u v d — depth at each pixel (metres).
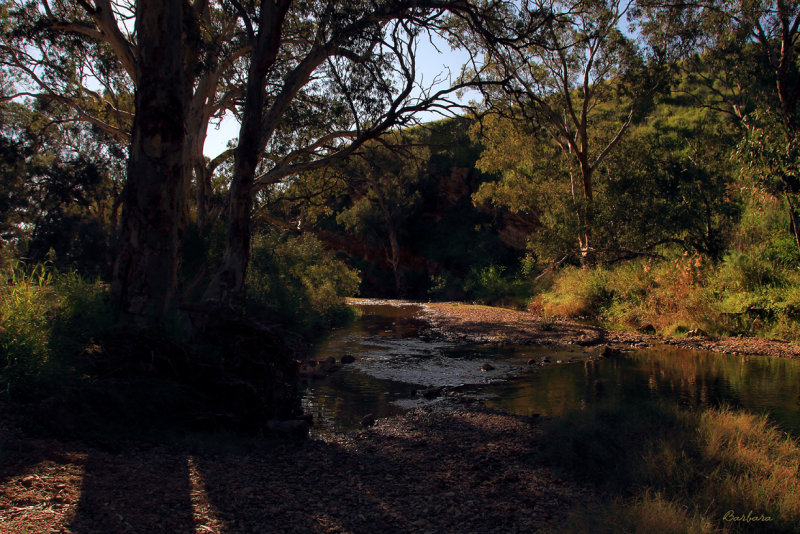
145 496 4.07
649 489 4.62
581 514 4.13
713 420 6.33
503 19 12.05
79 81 19.00
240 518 3.93
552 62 25.67
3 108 29.84
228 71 18.22
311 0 11.77
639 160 24.14
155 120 8.14
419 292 47.69
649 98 25.16
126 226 8.13
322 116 18.23
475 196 34.53
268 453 5.85
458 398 8.98
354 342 15.88
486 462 5.70
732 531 3.90
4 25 16.34
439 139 24.89
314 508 4.29
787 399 8.41
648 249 23.55
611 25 23.03
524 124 14.95
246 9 11.12
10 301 6.18
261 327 7.55
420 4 11.08
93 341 6.83
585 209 24.70
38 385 5.62
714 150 22.30
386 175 21.03
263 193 25.20
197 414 6.39
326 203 29.36
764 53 20.73
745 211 21.22
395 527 4.04
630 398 8.55
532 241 27.58
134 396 6.12
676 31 22.53
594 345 15.05
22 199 38.25
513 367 11.83
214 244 14.60
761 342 14.29
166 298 8.16
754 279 17.36
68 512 3.56
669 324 17.27
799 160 15.11
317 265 22.80
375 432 6.94
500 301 30.91
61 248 36.72
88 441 5.15
